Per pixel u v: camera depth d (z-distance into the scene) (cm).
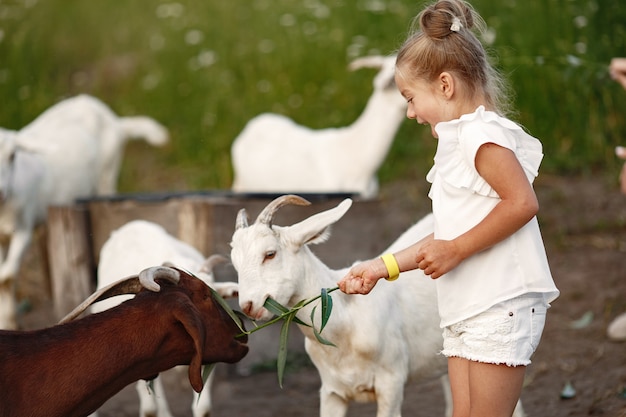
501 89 379
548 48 1047
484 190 346
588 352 636
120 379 386
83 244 698
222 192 756
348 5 1294
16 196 774
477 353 349
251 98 1228
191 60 1338
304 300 406
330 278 427
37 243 909
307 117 1170
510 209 335
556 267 807
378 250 716
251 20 1402
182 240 652
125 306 389
